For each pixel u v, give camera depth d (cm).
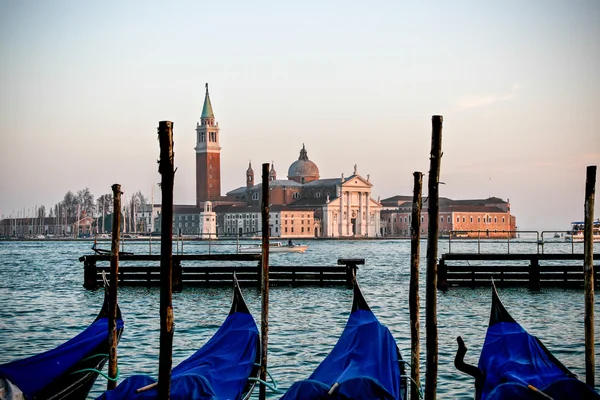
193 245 18488
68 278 7119
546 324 3859
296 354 3091
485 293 5125
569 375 2036
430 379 2094
